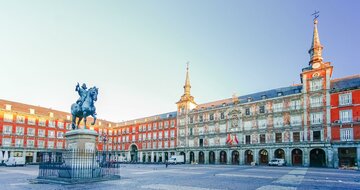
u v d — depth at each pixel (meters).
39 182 18.50
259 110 62.03
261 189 15.16
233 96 69.31
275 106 59.38
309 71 54.12
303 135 53.25
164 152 83.94
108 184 17.19
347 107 48.12
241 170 36.41
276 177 23.84
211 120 71.62
